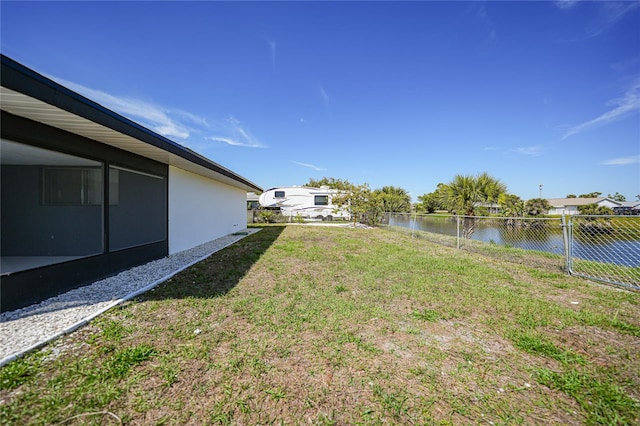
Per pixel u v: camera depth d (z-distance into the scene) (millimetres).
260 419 1490
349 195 14844
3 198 5035
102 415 1475
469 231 8789
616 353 2209
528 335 2492
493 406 1621
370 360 2088
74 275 3674
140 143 4074
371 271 4828
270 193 20047
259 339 2371
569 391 1753
